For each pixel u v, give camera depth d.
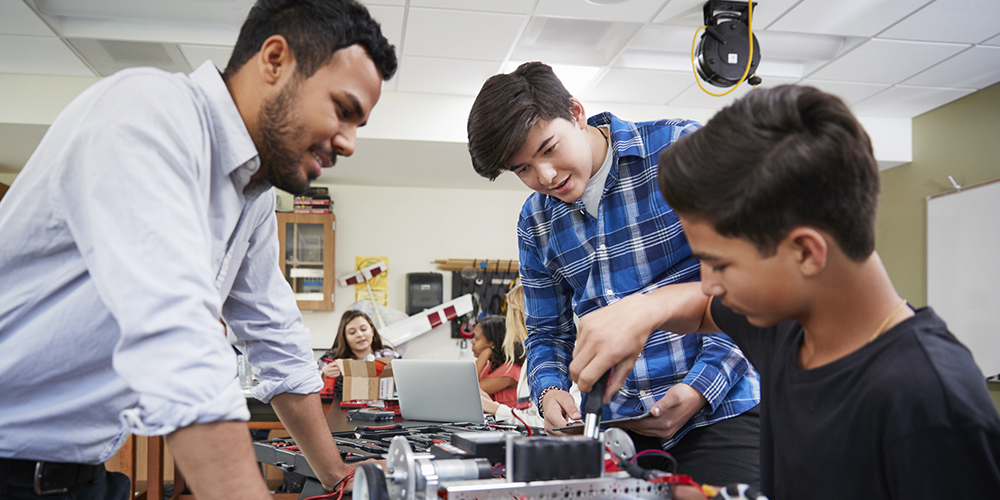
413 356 5.10
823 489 0.61
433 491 0.59
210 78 0.77
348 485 1.00
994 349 3.79
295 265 4.81
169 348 0.59
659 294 0.88
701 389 1.10
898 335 0.56
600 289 1.30
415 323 4.98
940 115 4.30
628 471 0.64
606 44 3.38
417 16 3.01
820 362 0.64
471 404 2.30
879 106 4.30
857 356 0.58
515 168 1.19
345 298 5.09
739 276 0.58
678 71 3.63
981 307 3.89
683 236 1.25
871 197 0.54
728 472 1.07
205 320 0.61
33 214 0.69
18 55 3.41
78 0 2.91
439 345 5.14
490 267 5.25
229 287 0.97
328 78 0.75
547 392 1.26
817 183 0.52
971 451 0.48
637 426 1.08
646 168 1.26
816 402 0.62
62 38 3.21
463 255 5.28
